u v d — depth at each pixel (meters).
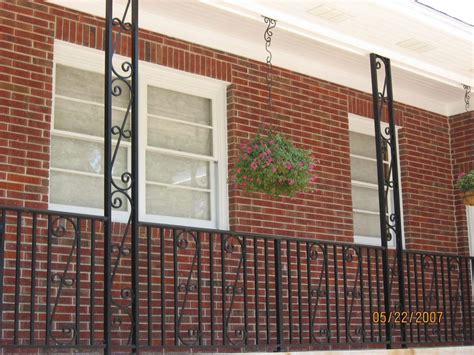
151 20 6.79
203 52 7.12
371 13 6.20
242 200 7.10
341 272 7.81
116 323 6.10
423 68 7.17
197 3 6.55
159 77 6.95
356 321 7.80
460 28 6.64
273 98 7.58
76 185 6.33
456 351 6.78
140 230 6.50
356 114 8.36
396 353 6.24
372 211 8.57
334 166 7.95
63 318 5.83
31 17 6.07
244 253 5.75
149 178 6.79
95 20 6.45
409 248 8.64
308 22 6.28
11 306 5.58
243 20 6.91
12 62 5.91
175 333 5.23
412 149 8.92
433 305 8.67
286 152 6.07
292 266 7.38
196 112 7.18
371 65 6.83
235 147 7.15
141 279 6.39
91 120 6.51
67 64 6.41
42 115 5.99
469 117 9.27
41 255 5.81
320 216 7.71
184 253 6.69
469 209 9.16
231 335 6.77
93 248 4.85
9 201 5.70
